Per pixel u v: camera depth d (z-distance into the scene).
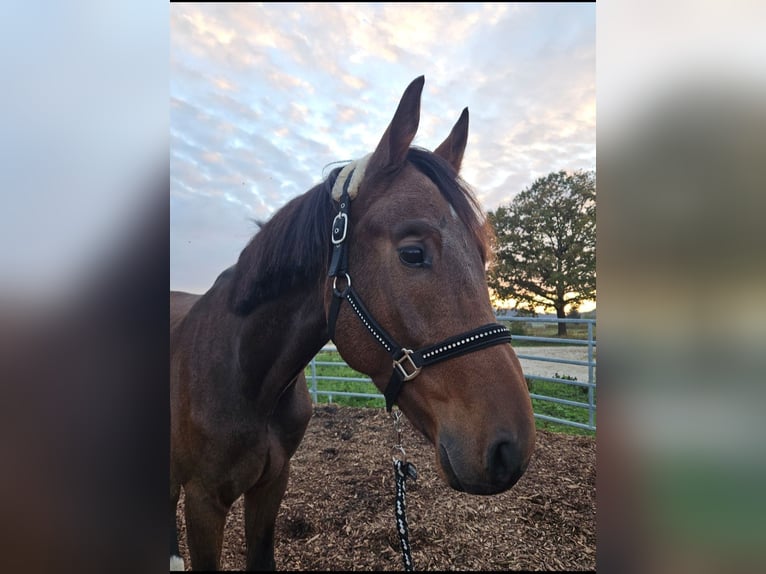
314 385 6.51
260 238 1.68
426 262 1.21
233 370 1.69
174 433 1.78
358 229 1.34
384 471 3.75
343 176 1.44
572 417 5.33
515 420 1.07
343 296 1.34
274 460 1.82
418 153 1.41
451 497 3.28
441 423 1.17
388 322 1.26
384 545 2.71
